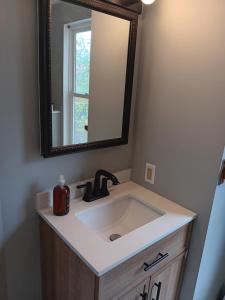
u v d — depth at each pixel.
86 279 1.00
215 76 1.13
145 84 1.46
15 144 1.10
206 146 1.23
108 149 1.49
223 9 1.06
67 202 1.21
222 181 1.25
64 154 1.25
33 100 1.10
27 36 1.01
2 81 1.00
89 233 1.09
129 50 1.36
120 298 1.06
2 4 0.93
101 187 1.45
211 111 1.18
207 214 1.29
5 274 1.25
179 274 1.43
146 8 1.35
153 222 1.23
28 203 1.22
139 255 1.07
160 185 1.49
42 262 1.35
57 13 1.04
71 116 1.22
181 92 1.28
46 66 1.05
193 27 1.17
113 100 1.39
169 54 1.30
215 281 1.64
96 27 1.20
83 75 1.22
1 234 1.17
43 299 1.46
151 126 1.48
